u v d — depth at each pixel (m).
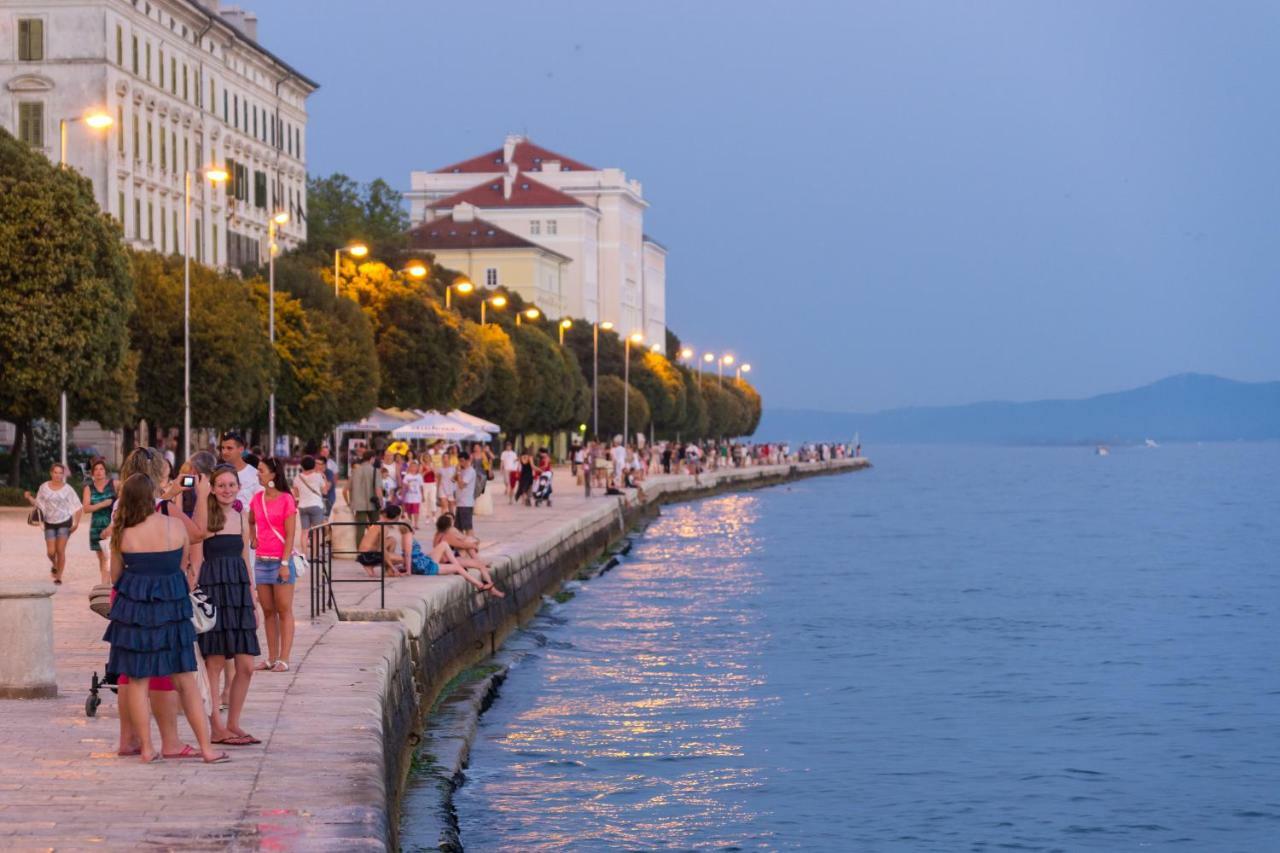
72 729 19.55
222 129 131.50
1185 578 73.88
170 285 86.06
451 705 34.59
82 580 38.94
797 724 35.56
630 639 49.62
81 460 90.25
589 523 75.38
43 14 106.25
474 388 134.50
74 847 14.52
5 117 106.38
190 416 87.44
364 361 105.31
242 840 14.78
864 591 66.50
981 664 45.47
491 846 24.47
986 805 28.41
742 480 180.75
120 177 108.88
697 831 26.09
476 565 43.69
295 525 24.06
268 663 24.11
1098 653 48.12
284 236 149.62
